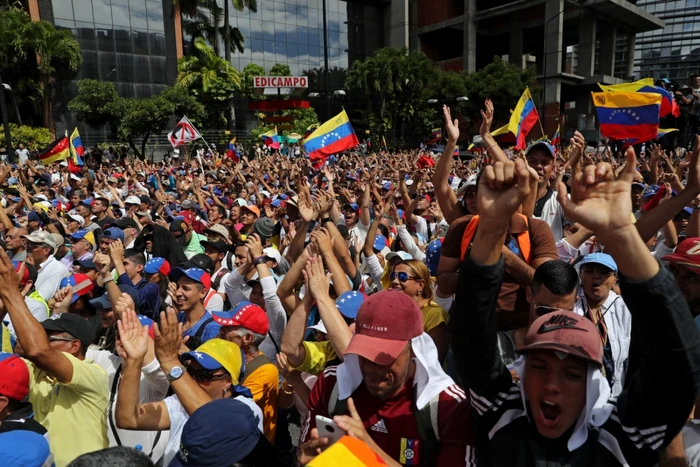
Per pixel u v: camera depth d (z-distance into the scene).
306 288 3.02
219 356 3.02
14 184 14.74
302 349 3.09
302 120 40.81
